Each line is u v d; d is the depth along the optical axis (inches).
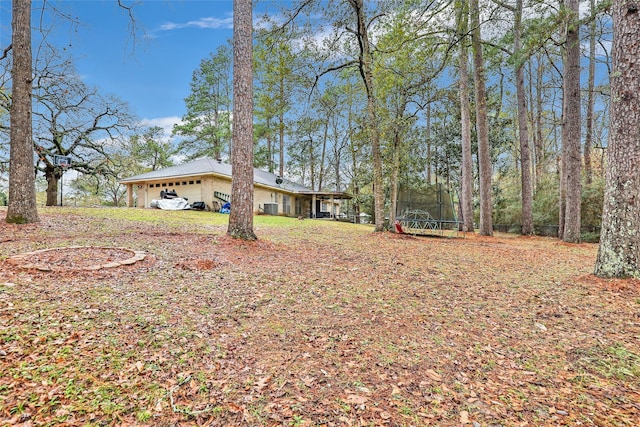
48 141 523.8
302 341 110.7
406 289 172.2
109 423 69.0
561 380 89.0
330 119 956.0
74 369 86.6
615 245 180.7
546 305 148.5
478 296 162.2
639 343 110.1
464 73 531.5
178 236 291.3
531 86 767.1
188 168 724.0
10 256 182.1
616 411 75.7
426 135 857.5
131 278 165.0
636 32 172.9
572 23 353.7
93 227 320.8
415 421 72.0
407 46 404.2
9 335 98.6
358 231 474.0
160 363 93.0
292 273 197.3
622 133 178.4
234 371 91.2
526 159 541.6
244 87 281.0
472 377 90.4
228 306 138.6
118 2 358.3
